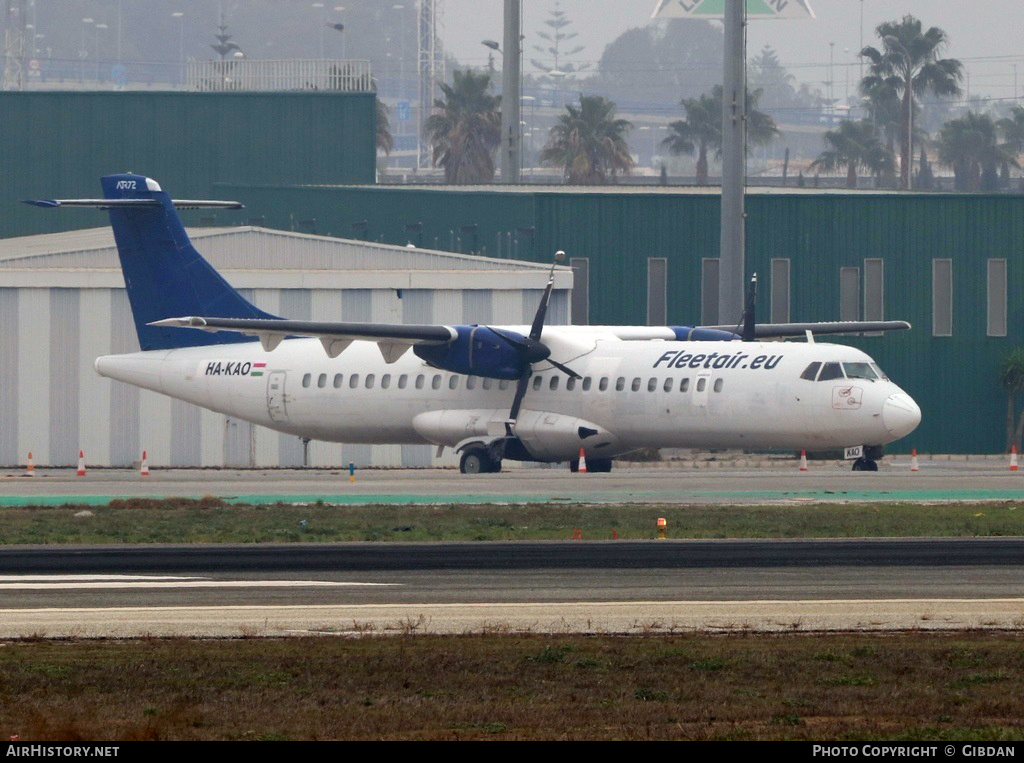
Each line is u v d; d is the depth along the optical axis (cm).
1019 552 9400
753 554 9375
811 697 5962
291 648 6788
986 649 6731
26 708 5800
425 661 6538
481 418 15750
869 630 7150
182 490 13688
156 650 6750
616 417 15138
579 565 9000
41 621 7350
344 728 5512
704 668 6419
